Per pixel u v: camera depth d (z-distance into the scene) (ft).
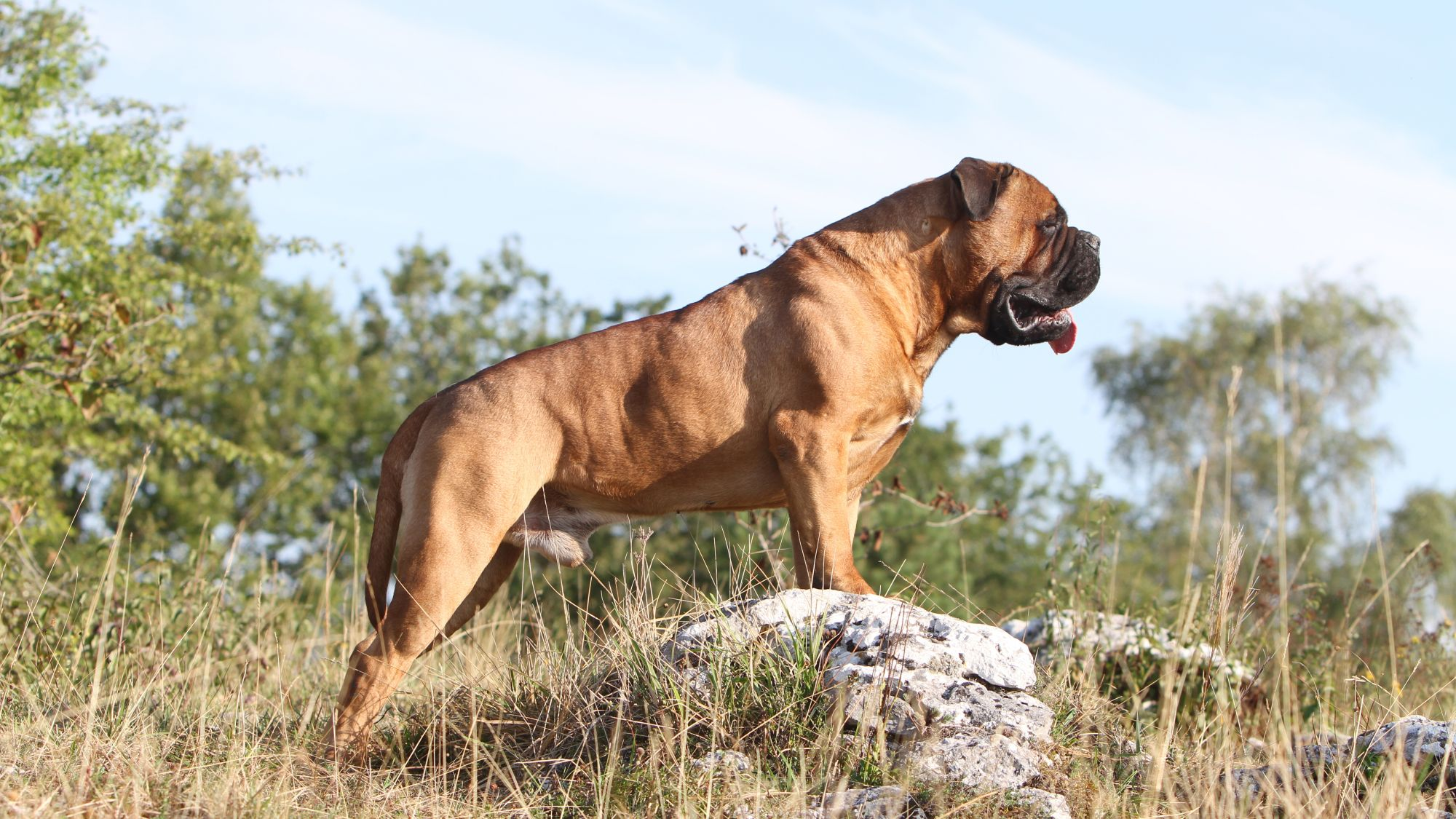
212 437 61.36
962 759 18.80
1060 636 27.12
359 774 20.90
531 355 24.67
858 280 24.93
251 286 134.51
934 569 67.67
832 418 23.89
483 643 31.48
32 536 55.06
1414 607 32.53
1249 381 132.67
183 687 26.12
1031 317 26.43
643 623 23.20
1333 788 18.13
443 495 23.18
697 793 18.19
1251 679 27.02
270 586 36.55
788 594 22.70
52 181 56.08
